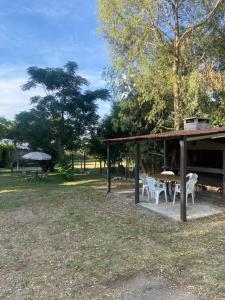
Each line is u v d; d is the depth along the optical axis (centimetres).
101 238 703
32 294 455
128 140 1074
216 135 894
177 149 1434
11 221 879
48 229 787
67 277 508
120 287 469
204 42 1388
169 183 1164
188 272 512
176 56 1392
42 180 1955
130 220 854
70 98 2352
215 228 760
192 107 1291
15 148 3167
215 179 1223
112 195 1262
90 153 2512
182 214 830
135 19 1348
